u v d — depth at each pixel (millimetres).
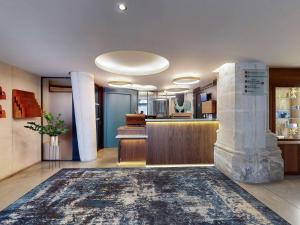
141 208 2822
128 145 5367
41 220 2502
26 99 4926
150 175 4355
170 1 2035
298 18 2357
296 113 5102
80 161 5715
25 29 2672
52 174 4480
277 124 5117
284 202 3117
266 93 4234
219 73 4945
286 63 4277
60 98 6305
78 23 2514
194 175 4359
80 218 2549
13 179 4160
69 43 3170
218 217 2584
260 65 4223
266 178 4059
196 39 3014
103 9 2191
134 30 2715
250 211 2752
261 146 4176
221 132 4859
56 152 5734
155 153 5293
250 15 2301
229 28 2643
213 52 3580
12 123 4504
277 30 2691
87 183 3830
